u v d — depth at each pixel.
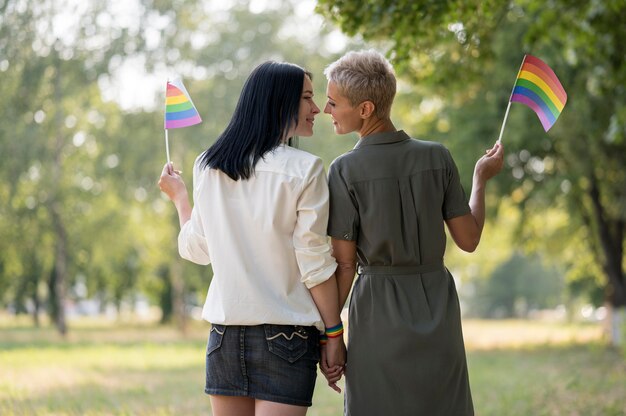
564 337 34.78
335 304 3.95
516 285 78.12
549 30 10.95
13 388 14.05
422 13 7.86
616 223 26.62
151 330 45.88
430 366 3.96
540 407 11.94
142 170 32.47
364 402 4.00
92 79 30.25
